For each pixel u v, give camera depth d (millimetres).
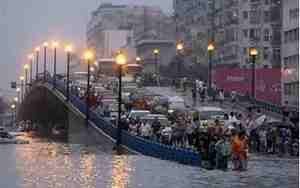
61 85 158125
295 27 157500
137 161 73250
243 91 148125
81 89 153625
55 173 59625
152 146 80438
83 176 57281
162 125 97438
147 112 108125
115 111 116750
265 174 62031
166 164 70312
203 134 69062
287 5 164125
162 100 130125
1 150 91875
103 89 161500
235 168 65625
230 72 149500
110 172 61031
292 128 86188
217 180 56594
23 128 188125
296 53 155125
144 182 53812
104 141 101438
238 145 65688
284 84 149500
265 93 147875
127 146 89938
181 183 53938
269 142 85375
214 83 159750
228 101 137750
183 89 166625
